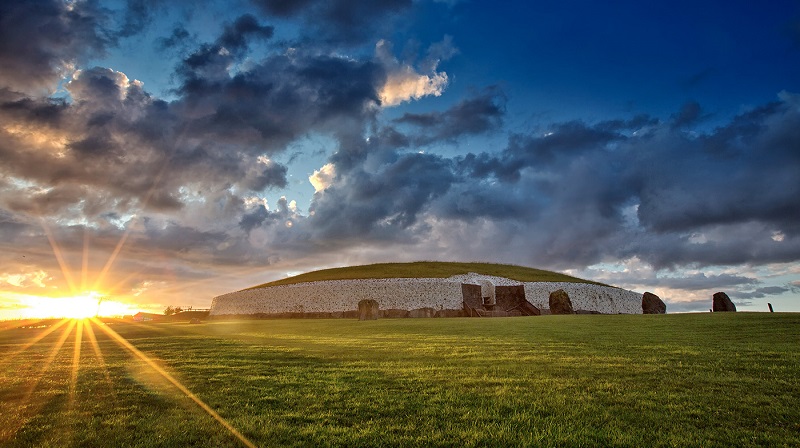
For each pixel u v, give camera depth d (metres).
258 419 8.72
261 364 14.96
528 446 7.14
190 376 13.02
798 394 10.09
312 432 7.91
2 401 10.54
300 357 16.47
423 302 63.03
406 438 7.54
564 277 78.00
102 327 42.03
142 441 7.67
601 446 7.15
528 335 24.09
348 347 19.58
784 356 14.92
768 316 29.78
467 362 14.68
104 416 9.18
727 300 46.94
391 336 25.55
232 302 72.81
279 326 38.19
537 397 9.96
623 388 10.73
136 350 19.98
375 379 12.09
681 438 7.41
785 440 7.30
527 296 66.00
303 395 10.53
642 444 7.20
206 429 8.20
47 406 10.02
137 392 11.13
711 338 20.73
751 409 8.95
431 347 19.16
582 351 17.09
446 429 7.97
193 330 34.88
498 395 10.18
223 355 17.34
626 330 25.64
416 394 10.40
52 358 17.70
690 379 11.61
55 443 7.64
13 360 17.28
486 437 7.50
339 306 64.25
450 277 69.38
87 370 14.44
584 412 8.88
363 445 7.31
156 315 78.56
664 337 21.67
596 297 70.00
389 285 65.69
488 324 32.44
